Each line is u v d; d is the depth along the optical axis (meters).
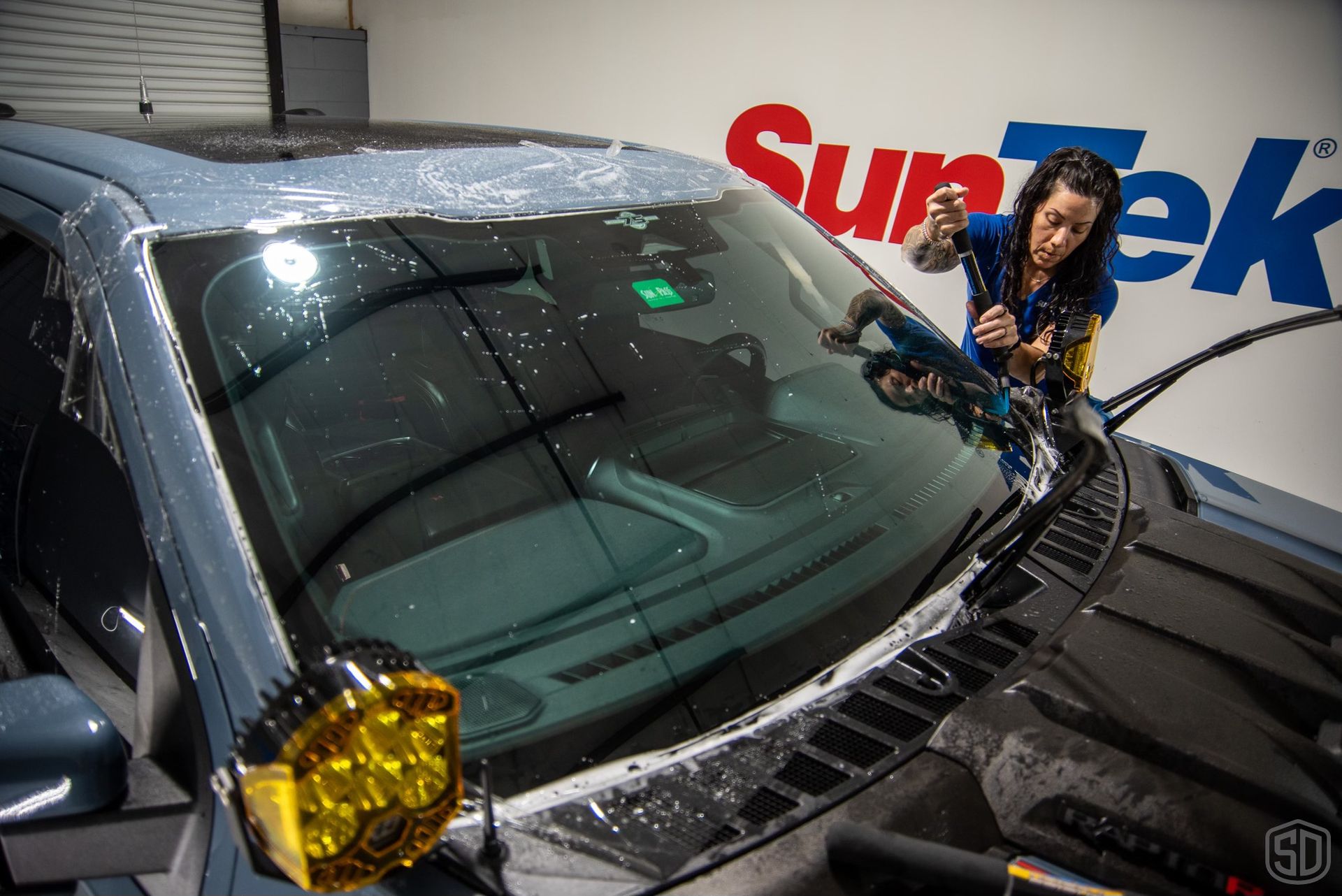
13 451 1.31
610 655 1.04
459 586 1.08
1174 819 0.90
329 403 1.14
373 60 5.91
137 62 4.61
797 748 0.96
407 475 1.16
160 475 0.98
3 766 0.87
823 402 1.51
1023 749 0.96
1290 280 3.43
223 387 1.05
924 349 1.71
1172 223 3.63
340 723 0.68
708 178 1.90
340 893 0.80
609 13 4.86
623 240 1.58
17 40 4.22
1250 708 1.04
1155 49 3.51
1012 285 2.95
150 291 1.08
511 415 1.27
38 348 1.22
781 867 0.82
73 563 1.25
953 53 3.93
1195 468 1.83
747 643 1.08
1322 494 3.55
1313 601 1.25
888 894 0.86
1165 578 1.28
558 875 0.79
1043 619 1.18
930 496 1.37
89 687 1.21
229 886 0.88
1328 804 0.93
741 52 4.49
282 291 1.17
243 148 1.47
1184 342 3.71
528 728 0.95
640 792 0.89
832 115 4.32
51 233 1.23
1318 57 3.22
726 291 1.63
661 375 1.42
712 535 1.22
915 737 0.99
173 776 0.96
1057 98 3.75
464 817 0.84
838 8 4.14
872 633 1.13
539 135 1.97
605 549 1.17
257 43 5.12
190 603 0.94
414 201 1.41
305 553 1.00
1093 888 0.78
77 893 1.04
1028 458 1.51
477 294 1.34
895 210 4.27
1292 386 3.53
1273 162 3.38
